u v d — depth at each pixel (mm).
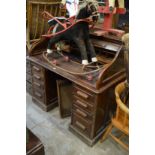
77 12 1480
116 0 1604
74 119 1662
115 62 1384
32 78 1985
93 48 1588
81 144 1634
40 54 1888
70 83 1792
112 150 1580
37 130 1774
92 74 1490
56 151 1564
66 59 1731
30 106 2105
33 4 1757
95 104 1371
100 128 1631
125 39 1241
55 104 2078
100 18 1809
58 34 1627
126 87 1351
